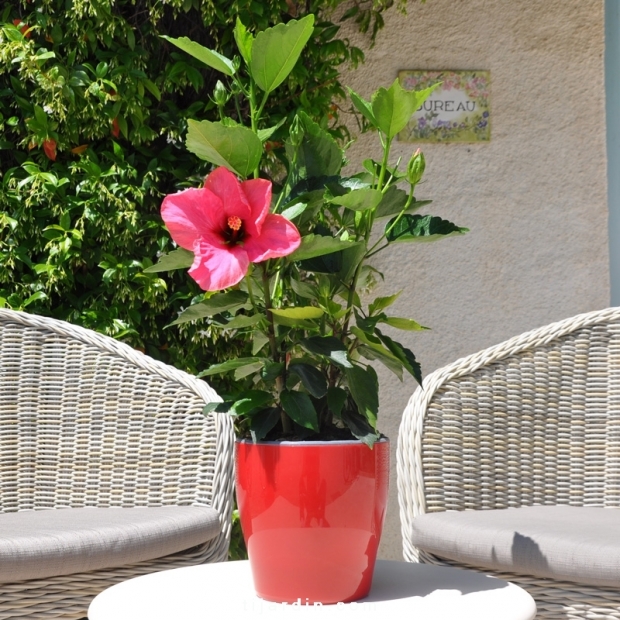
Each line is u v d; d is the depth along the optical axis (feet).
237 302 3.70
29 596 4.72
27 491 6.40
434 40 9.52
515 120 9.62
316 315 3.64
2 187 7.88
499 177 9.61
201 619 3.39
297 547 3.62
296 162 3.86
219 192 3.48
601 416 6.34
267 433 3.84
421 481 5.98
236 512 8.28
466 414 6.21
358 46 9.39
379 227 9.48
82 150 8.10
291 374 3.83
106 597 3.78
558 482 6.28
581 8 9.68
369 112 3.78
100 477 6.39
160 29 8.43
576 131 9.68
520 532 4.92
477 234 9.59
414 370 3.67
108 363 6.57
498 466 6.20
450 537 5.11
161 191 8.54
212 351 8.44
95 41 8.05
